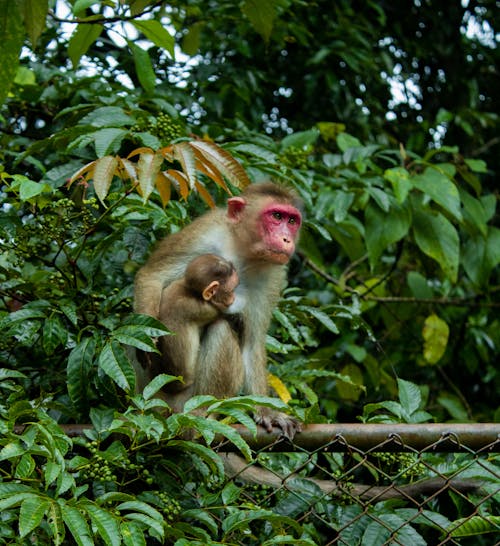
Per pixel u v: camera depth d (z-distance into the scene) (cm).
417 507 164
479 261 252
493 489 158
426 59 339
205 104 263
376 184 233
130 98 213
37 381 185
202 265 189
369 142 302
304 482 161
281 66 301
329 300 254
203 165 171
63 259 202
